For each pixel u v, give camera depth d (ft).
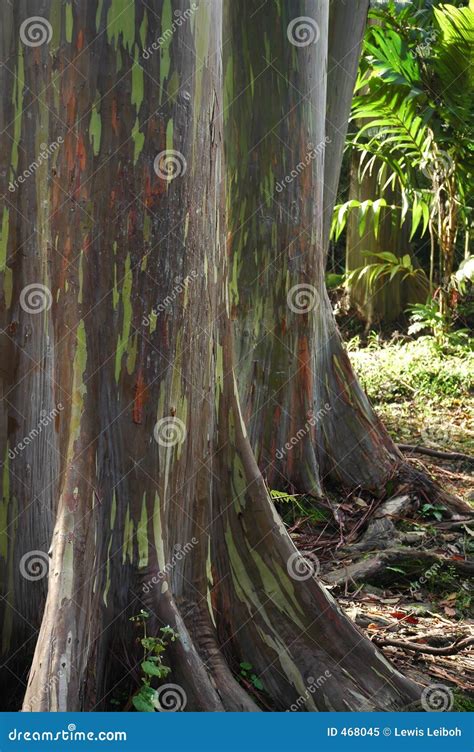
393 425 28.53
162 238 10.27
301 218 20.16
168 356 10.49
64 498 10.27
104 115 10.03
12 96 11.53
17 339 11.80
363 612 15.70
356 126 43.47
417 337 41.47
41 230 11.69
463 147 35.12
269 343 20.16
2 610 11.80
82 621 9.85
